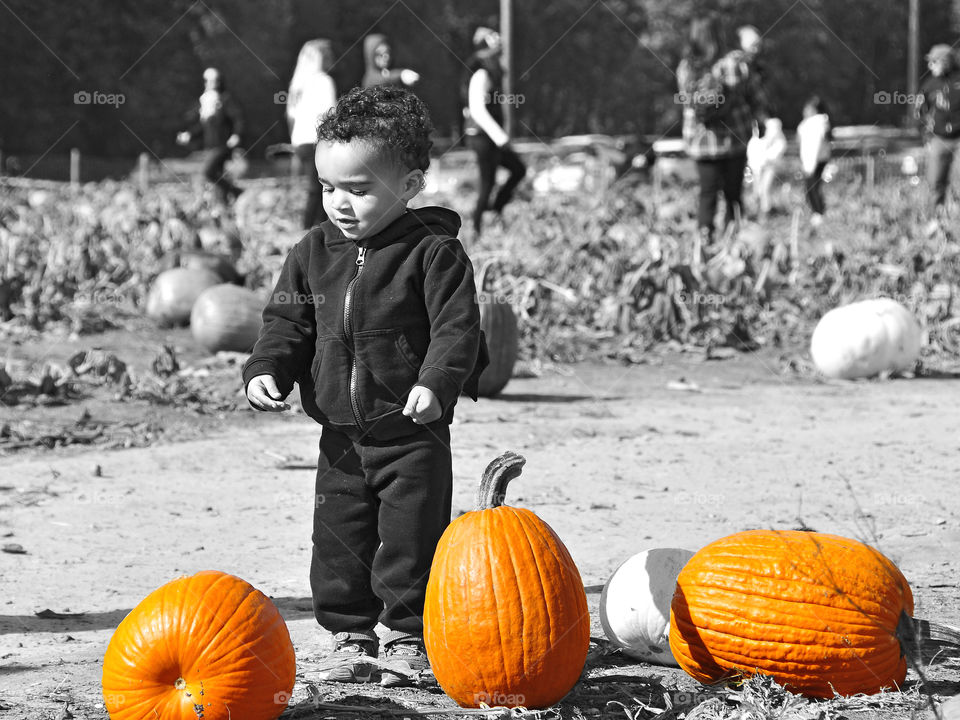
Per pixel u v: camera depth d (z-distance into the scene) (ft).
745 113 50.83
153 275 47.16
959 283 45.52
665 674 13.85
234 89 147.64
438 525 13.35
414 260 13.17
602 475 24.35
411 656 13.43
